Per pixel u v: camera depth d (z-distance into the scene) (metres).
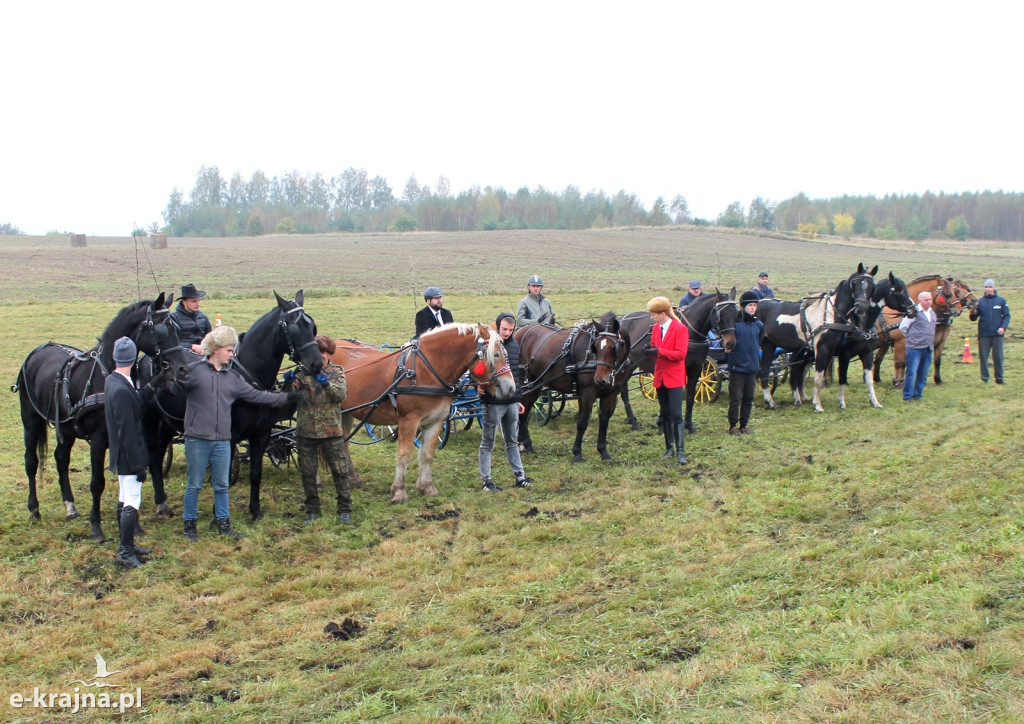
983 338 14.67
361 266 50.28
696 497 8.13
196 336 8.87
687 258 59.44
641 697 4.23
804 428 11.66
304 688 4.73
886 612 4.84
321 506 8.34
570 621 5.41
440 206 122.38
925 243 108.94
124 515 6.57
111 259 50.28
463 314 25.42
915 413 12.23
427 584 6.25
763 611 5.26
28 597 6.04
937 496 7.19
